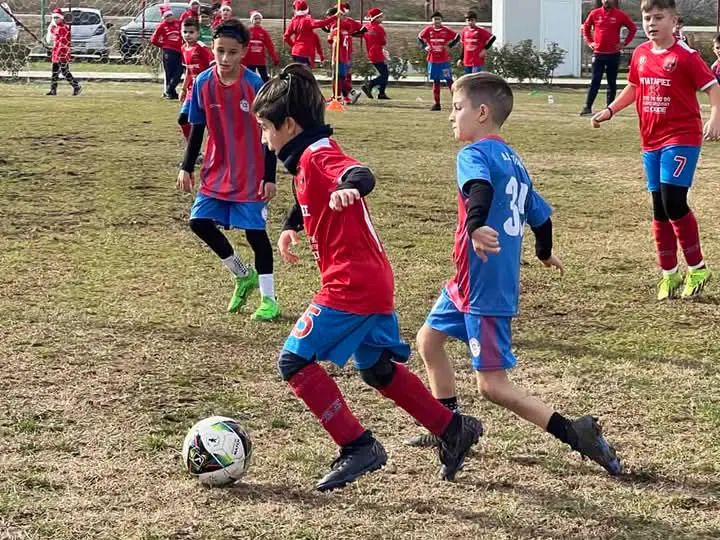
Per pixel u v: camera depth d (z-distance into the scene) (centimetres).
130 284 704
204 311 643
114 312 634
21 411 467
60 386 502
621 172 1232
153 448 430
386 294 377
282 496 387
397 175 1166
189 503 379
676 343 593
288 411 477
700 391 509
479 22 4381
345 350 375
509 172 385
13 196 981
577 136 1583
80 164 1155
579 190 1109
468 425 393
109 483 395
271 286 631
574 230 911
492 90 392
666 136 671
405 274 745
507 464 420
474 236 361
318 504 381
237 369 534
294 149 379
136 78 2656
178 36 2077
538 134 1598
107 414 467
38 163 1152
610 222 948
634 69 687
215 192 629
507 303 385
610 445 438
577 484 401
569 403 492
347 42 2219
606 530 363
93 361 540
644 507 380
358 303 372
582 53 3472
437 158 1307
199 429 395
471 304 387
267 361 548
